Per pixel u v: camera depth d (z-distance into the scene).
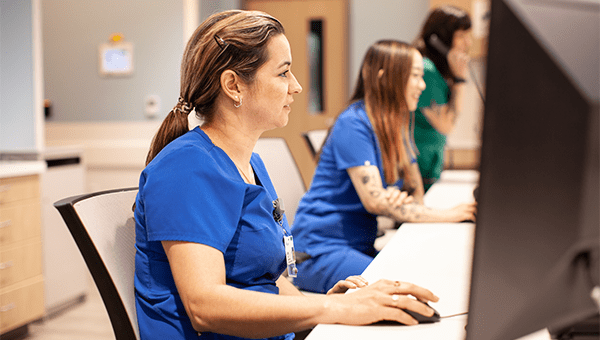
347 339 0.72
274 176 1.87
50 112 4.47
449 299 0.90
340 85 4.91
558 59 0.46
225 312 0.77
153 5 4.19
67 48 4.39
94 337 2.71
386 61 1.69
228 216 0.85
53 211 2.99
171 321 0.87
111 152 4.27
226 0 4.96
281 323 0.77
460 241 1.38
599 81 0.46
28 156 2.89
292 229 1.76
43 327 2.85
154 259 0.89
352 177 1.66
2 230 2.58
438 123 2.32
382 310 0.78
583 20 0.48
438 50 2.32
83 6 4.33
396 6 4.71
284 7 4.94
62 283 3.07
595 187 0.46
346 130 1.68
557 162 0.46
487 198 0.48
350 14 4.82
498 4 0.48
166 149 0.89
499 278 0.49
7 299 2.61
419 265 1.14
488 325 0.50
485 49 0.48
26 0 3.00
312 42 4.93
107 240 0.90
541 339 0.66
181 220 0.80
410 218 1.65
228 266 0.89
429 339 0.72
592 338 0.63
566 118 0.46
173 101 4.20
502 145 0.48
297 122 5.00
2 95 3.06
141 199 0.88
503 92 0.48
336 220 1.67
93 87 4.37
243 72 0.91
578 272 0.48
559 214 0.47
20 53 3.01
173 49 4.18
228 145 0.96
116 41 4.28
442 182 2.70
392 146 1.72
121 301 0.87
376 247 1.79
